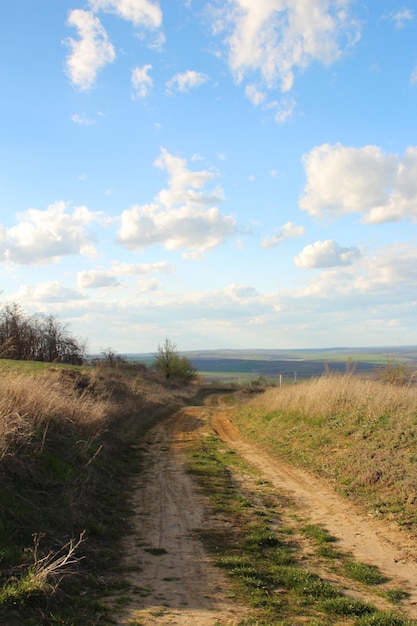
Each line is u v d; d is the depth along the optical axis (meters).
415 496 9.04
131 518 8.67
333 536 7.78
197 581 5.89
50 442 10.27
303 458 13.73
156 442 18.00
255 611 5.09
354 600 5.34
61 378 19.78
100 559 6.50
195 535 7.76
